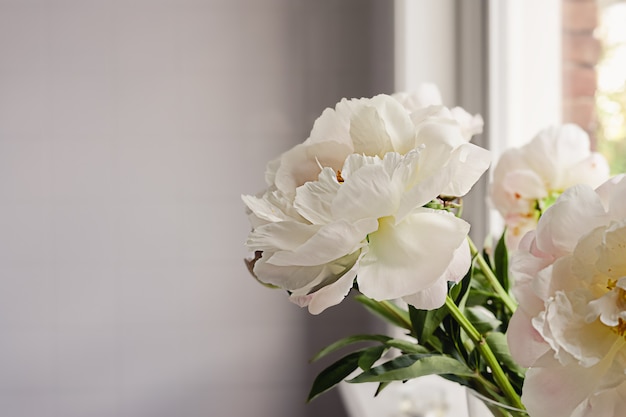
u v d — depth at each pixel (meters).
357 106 0.65
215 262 2.54
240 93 2.51
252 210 0.65
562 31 1.67
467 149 0.62
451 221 0.60
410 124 0.63
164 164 2.52
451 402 1.50
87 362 2.54
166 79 2.50
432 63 1.83
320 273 0.60
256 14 2.49
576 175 0.83
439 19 1.83
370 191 0.58
